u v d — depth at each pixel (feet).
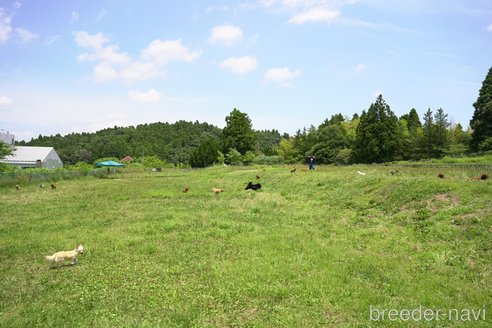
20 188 106.22
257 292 24.91
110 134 490.90
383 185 58.29
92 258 34.53
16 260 34.78
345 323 20.35
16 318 21.81
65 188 106.52
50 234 45.27
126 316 21.83
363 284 26.02
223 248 36.65
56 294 25.86
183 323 20.74
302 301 23.50
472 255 29.50
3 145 156.76
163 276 28.91
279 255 33.45
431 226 37.99
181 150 398.42
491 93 163.32
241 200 72.13
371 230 41.04
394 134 184.65
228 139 252.01
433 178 53.31
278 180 92.58
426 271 28.14
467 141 184.75
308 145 239.71
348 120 291.79
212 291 25.46
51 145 429.38
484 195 40.86
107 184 119.65
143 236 42.98
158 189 97.76
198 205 67.46
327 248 35.14
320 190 70.85
